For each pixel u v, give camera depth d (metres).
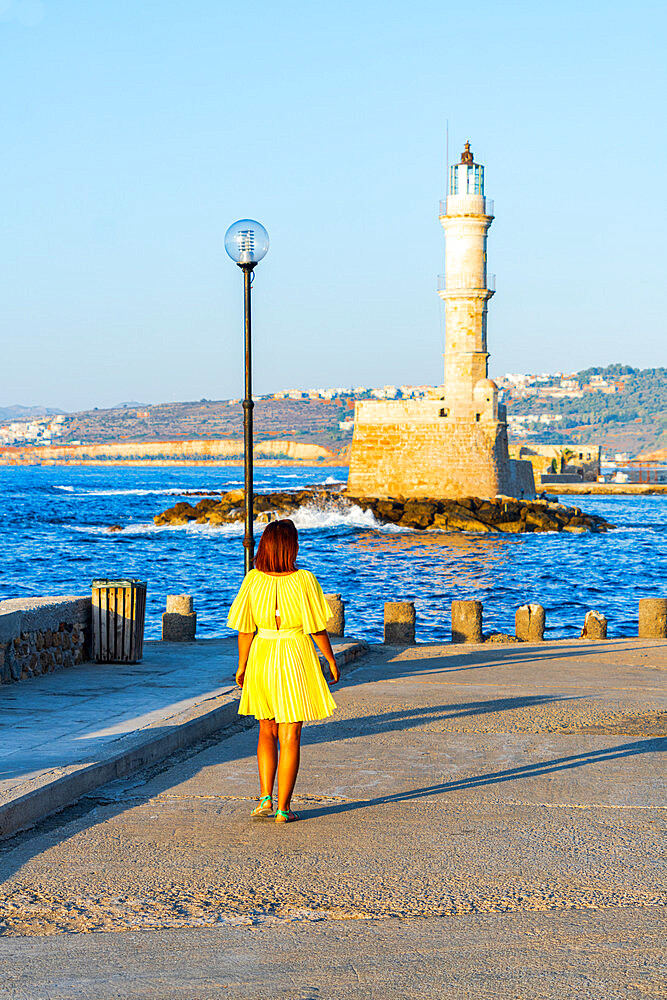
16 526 85.31
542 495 129.62
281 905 5.61
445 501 82.62
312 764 8.77
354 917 5.44
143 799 7.70
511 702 11.74
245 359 13.92
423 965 4.82
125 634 13.53
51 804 7.36
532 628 18.50
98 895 5.76
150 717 9.95
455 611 18.23
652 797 7.75
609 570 52.47
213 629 30.08
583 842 6.69
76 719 9.88
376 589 42.94
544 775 8.41
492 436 85.44
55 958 4.93
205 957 4.93
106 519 95.25
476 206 84.00
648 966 4.79
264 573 7.42
